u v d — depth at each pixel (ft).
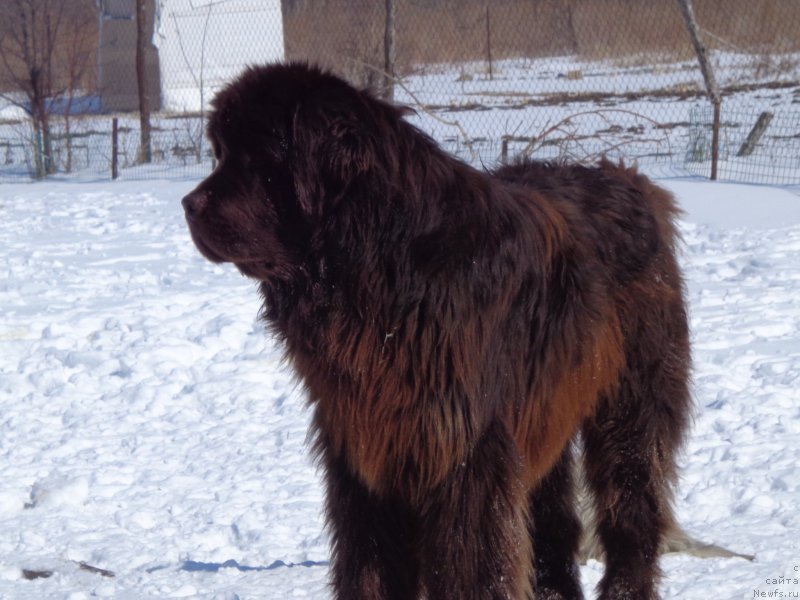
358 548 11.85
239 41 79.56
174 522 18.06
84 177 67.92
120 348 28.25
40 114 72.43
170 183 62.03
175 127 76.64
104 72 88.07
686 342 14.20
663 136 58.23
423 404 10.85
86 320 30.58
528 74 86.43
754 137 57.47
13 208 55.01
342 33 82.38
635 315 13.28
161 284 35.88
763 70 80.02
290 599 14.24
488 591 11.23
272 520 17.95
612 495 13.69
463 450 11.00
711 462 19.62
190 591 14.62
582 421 13.61
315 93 10.65
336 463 11.86
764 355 26.32
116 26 87.71
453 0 97.40
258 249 10.78
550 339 11.91
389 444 11.19
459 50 92.27
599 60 90.02
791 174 52.70
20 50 85.56
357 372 10.91
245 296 33.35
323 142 10.56
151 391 25.08
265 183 10.78
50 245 43.45
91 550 16.79
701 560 15.42
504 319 11.34
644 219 13.61
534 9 94.58
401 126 10.90
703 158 55.83
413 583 12.05
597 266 12.57
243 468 20.53
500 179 12.96
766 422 21.67
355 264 10.66
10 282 36.17
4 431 22.91
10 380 26.07
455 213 10.84
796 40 86.79
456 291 10.73
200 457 21.21
